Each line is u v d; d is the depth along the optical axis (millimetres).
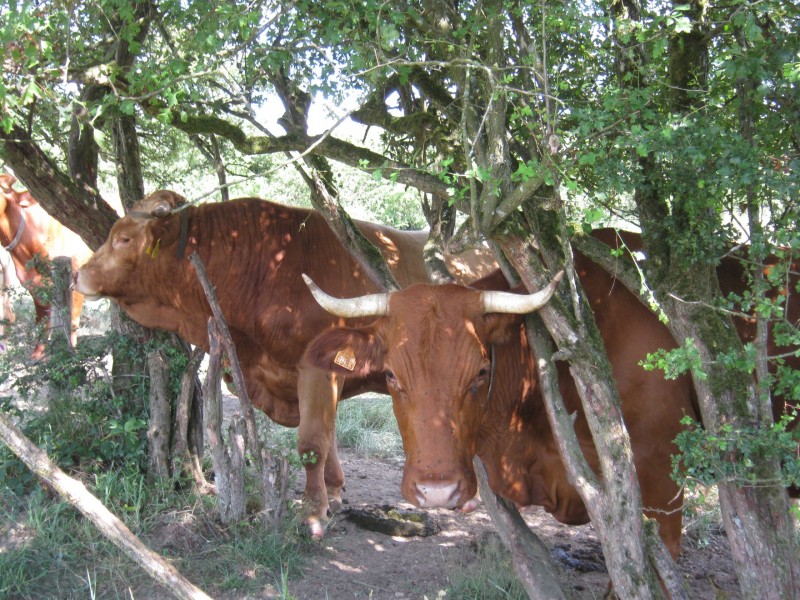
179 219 5664
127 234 5582
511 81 3709
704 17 3646
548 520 6148
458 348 3551
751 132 3168
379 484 6887
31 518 4934
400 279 6395
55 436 5852
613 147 3152
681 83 3643
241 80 5066
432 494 3396
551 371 3678
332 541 5504
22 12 3328
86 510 3314
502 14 3725
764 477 3248
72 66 4895
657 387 4047
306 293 5766
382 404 9125
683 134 2922
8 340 6492
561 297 3621
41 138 6211
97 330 11531
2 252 10375
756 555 3264
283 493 5273
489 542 5344
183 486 5816
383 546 5488
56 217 5828
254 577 4773
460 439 3521
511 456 4246
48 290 6199
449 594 4625
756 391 3422
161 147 7980
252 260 5738
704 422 3486
